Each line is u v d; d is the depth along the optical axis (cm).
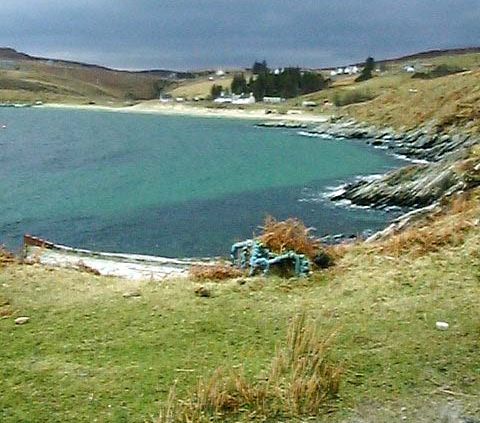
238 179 4894
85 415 643
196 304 988
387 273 1123
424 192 3481
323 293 1044
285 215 3419
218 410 656
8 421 630
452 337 835
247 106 16438
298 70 18288
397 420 648
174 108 17638
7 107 18625
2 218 3366
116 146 7856
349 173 5334
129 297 1027
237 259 1351
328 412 662
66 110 18050
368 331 862
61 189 4400
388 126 8731
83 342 835
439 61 19725
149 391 693
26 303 990
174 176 5091
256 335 859
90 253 1747
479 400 686
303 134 9925
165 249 2691
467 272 1093
